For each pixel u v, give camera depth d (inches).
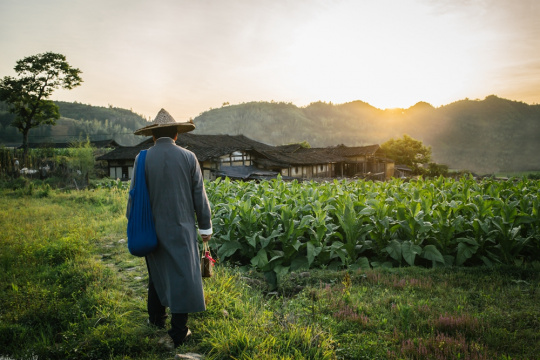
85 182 901.8
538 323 124.7
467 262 219.3
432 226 214.1
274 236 212.1
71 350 107.8
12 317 129.6
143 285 171.5
